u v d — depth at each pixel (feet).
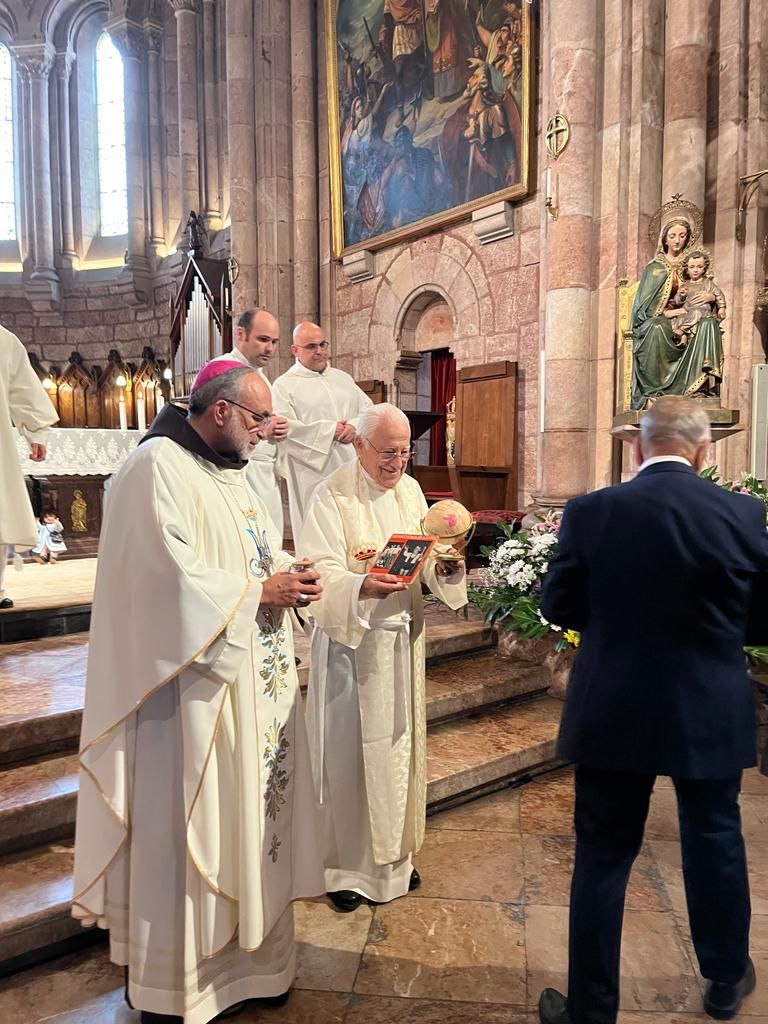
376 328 31.09
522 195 24.59
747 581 6.39
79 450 25.77
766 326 19.38
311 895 7.39
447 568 8.86
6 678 11.93
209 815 6.45
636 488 6.66
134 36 49.47
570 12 19.94
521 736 12.82
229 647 6.38
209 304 35.01
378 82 29.32
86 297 52.13
